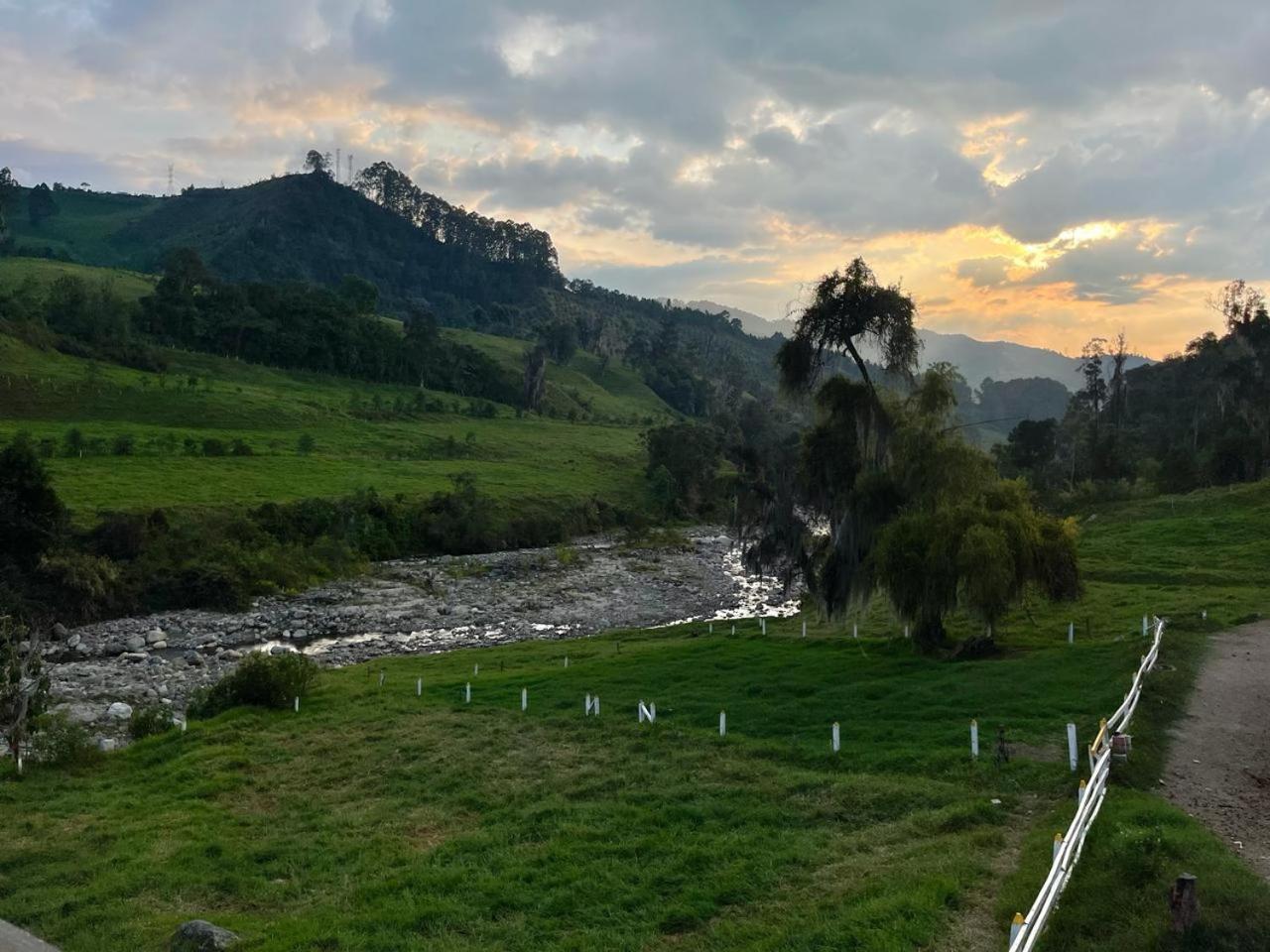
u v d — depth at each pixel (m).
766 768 21.69
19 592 51.66
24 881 18.30
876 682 28.48
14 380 102.75
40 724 28.17
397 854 18.56
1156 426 121.69
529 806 20.91
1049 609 40.22
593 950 13.30
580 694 31.77
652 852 17.05
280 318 155.38
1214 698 23.14
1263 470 80.31
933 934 12.29
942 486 31.73
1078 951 11.37
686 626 50.47
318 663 47.47
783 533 36.78
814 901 14.16
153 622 55.31
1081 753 19.55
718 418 164.12
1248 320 97.19
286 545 72.62
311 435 113.38
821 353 35.69
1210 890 12.04
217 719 31.89
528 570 77.88
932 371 33.75
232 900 16.84
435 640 53.84
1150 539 57.62
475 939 14.00
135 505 70.19
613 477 123.44
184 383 120.62
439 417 143.75
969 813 16.84
